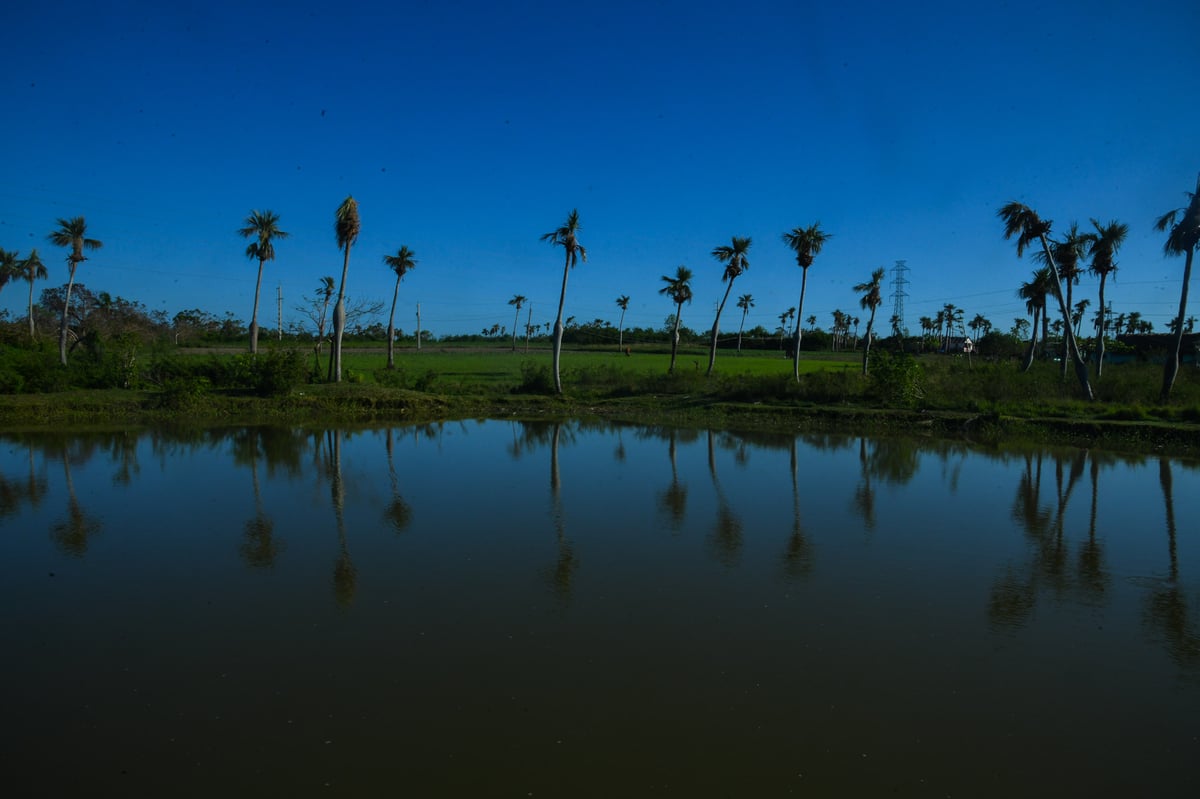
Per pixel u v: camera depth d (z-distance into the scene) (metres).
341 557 10.65
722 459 20.42
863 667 7.13
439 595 9.07
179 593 9.13
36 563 10.36
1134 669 7.18
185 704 6.34
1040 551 11.23
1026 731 6.01
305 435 25.61
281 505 14.05
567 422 31.67
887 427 28.62
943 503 14.59
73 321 51.06
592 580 9.68
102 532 12.02
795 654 7.41
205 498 14.64
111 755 5.58
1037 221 30.08
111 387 35.00
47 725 6.02
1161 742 5.86
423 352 85.25
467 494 15.23
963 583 9.70
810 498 14.98
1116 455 21.19
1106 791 5.21
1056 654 7.50
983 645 7.70
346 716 6.12
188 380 33.16
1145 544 11.66
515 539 11.70
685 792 5.12
